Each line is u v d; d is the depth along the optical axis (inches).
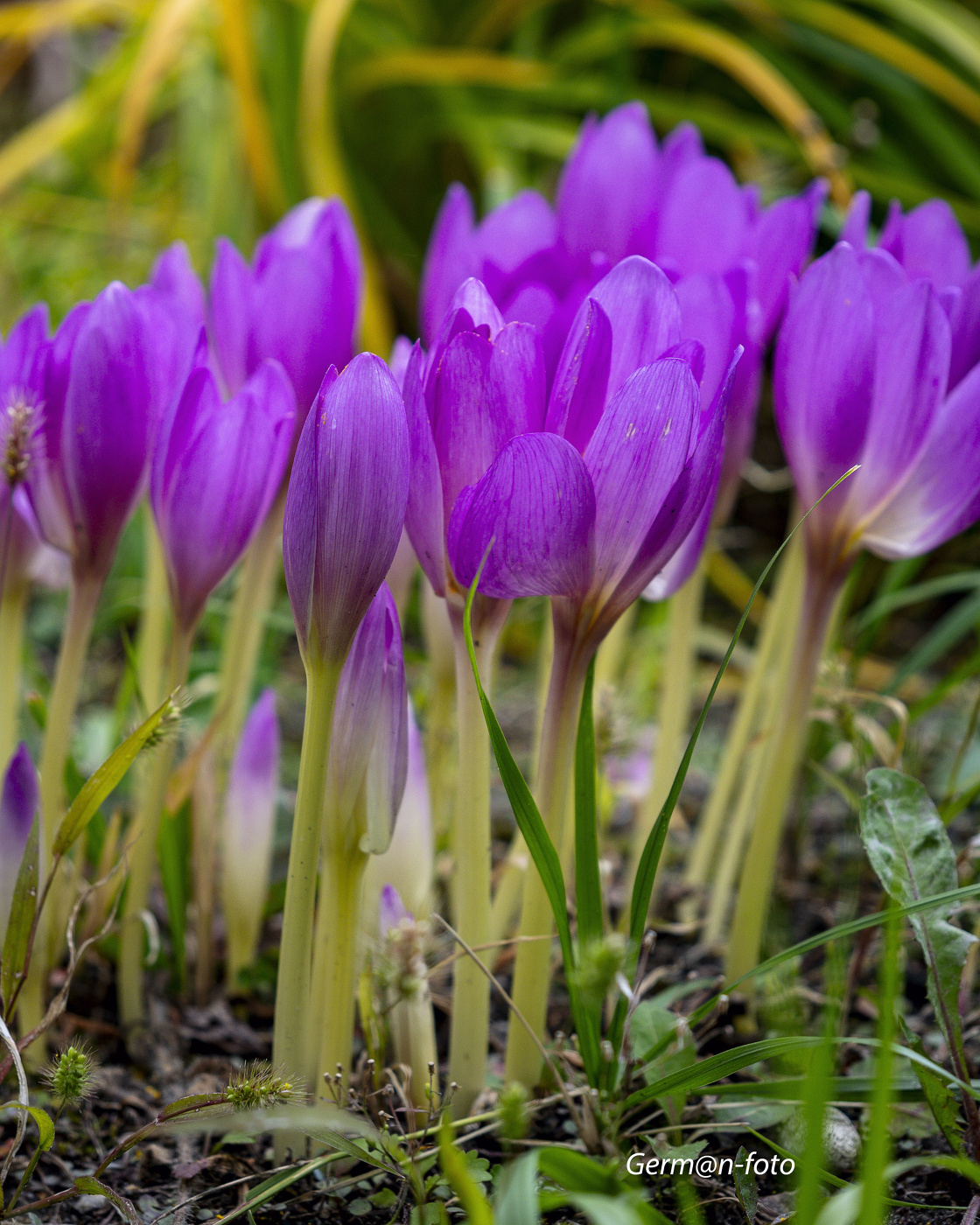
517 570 33.4
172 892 38.2
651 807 40.2
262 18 82.0
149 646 40.4
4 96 108.6
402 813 35.8
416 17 81.9
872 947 39.8
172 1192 35.3
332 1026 34.9
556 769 34.7
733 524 83.0
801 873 42.4
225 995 38.9
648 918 40.6
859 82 81.6
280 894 39.3
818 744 42.1
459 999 35.5
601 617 34.1
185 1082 37.1
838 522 36.5
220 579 36.4
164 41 64.7
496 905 37.9
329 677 33.9
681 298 36.1
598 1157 34.8
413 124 82.1
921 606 77.0
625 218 38.9
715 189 38.5
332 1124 33.0
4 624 37.9
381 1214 34.8
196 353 35.8
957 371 36.5
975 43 67.3
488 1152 35.4
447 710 39.8
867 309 35.5
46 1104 36.5
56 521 36.3
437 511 33.8
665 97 73.4
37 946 36.3
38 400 36.2
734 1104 35.3
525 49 83.9
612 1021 35.1
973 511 35.9
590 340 33.5
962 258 38.2
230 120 78.1
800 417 36.3
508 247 39.3
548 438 32.8
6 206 87.1
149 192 91.9
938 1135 35.7
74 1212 35.0
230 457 35.7
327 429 33.2
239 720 40.3
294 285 37.2
